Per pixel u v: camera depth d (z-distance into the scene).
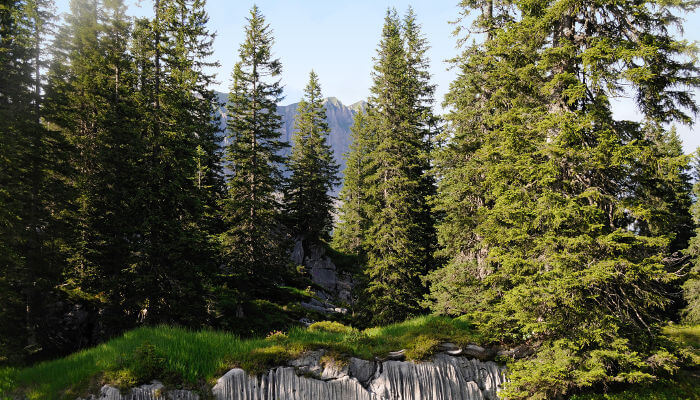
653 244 11.09
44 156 17.58
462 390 13.80
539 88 13.57
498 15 18.42
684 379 13.38
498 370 14.27
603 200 12.41
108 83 22.86
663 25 12.59
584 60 11.83
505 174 13.77
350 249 39.44
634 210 11.66
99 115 21.80
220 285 24.05
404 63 26.92
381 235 23.81
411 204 24.00
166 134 18.19
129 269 17.22
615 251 11.93
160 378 11.59
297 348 13.44
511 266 12.77
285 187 38.72
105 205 18.08
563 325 12.26
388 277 22.88
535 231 13.45
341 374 13.12
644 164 11.86
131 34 22.53
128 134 18.84
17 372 12.58
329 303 31.16
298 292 29.39
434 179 28.14
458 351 14.27
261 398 12.33
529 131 13.22
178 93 20.08
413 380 13.55
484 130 18.30
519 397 13.05
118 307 17.27
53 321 17.48
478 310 16.23
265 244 24.27
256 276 23.50
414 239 24.33
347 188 45.84
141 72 20.47
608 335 11.66
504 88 14.46
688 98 12.23
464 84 19.12
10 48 18.00
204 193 20.91
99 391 11.01
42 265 16.78
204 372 12.32
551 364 11.94
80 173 19.66
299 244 38.12
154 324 16.77
